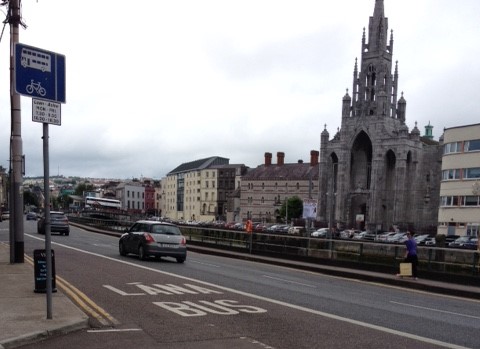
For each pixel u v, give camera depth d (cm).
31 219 9806
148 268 1845
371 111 10294
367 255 2217
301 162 14050
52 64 792
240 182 14425
